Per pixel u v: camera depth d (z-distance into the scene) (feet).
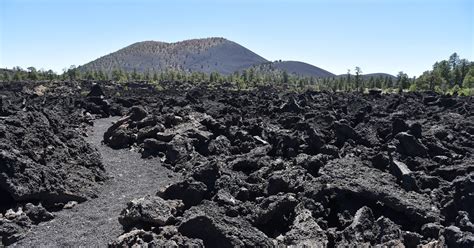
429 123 89.20
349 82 347.36
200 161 69.26
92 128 105.50
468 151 68.33
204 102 127.13
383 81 348.59
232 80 360.69
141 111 96.94
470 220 43.37
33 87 222.48
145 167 72.43
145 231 42.09
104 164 72.95
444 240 39.58
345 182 51.49
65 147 66.03
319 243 40.98
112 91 209.26
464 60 337.52
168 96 167.63
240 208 48.11
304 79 412.98
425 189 52.54
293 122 90.12
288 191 53.16
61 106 120.47
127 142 87.30
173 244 38.50
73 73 337.52
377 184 52.06
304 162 61.16
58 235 45.78
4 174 50.39
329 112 95.25
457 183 46.29
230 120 92.48
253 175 59.16
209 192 52.80
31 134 62.44
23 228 46.91
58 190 54.19
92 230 46.75
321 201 49.62
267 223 47.37
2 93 152.05
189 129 82.69
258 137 81.05
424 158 63.36
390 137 73.36
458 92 206.59
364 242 42.11
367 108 104.94
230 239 40.42
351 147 70.03
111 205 54.70
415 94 155.12
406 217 46.62
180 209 48.65
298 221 45.16
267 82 374.63
